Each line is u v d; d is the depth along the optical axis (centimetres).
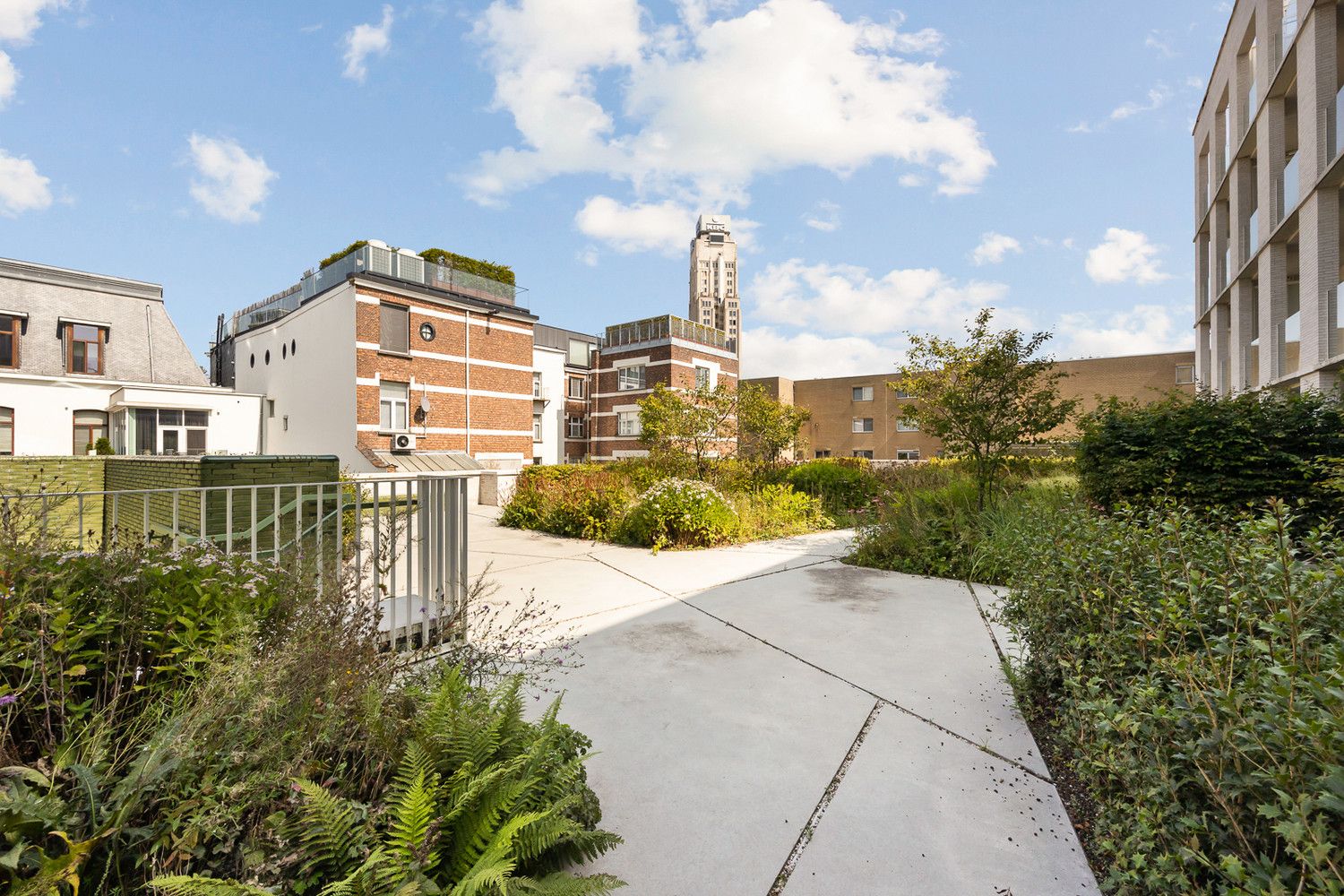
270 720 179
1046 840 220
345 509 482
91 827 143
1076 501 629
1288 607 183
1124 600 240
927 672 385
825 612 529
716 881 199
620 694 350
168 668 196
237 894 133
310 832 152
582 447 3197
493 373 2148
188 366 2233
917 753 283
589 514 1031
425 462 1809
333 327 1855
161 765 155
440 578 407
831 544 934
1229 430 652
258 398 2227
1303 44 1097
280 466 477
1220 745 150
